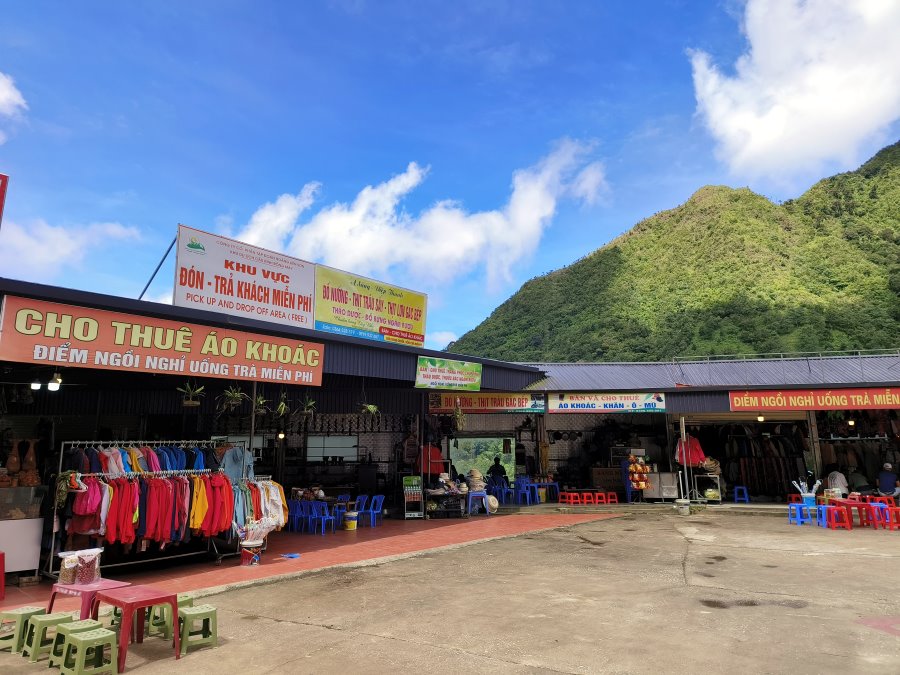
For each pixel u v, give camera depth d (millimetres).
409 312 16156
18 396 11172
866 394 14930
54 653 4656
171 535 8055
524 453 19062
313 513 12234
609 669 4324
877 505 11953
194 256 11086
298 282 13070
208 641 5039
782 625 5320
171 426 16312
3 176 7930
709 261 78125
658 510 15688
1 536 7242
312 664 4559
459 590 6965
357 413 15906
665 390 16156
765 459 17438
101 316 7730
